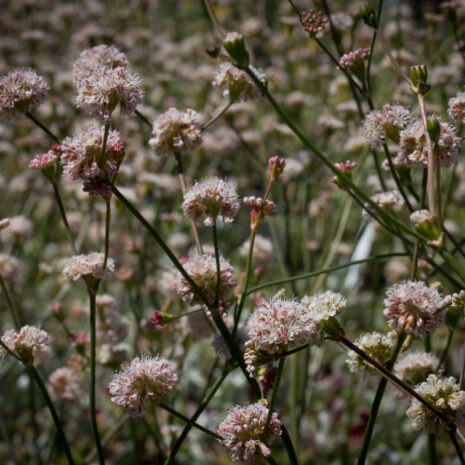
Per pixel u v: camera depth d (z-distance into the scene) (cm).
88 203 65
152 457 64
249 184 100
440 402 41
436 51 76
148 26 129
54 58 123
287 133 80
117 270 71
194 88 109
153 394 41
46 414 70
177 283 45
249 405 41
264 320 40
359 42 98
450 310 43
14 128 99
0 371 68
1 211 100
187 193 44
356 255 76
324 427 71
